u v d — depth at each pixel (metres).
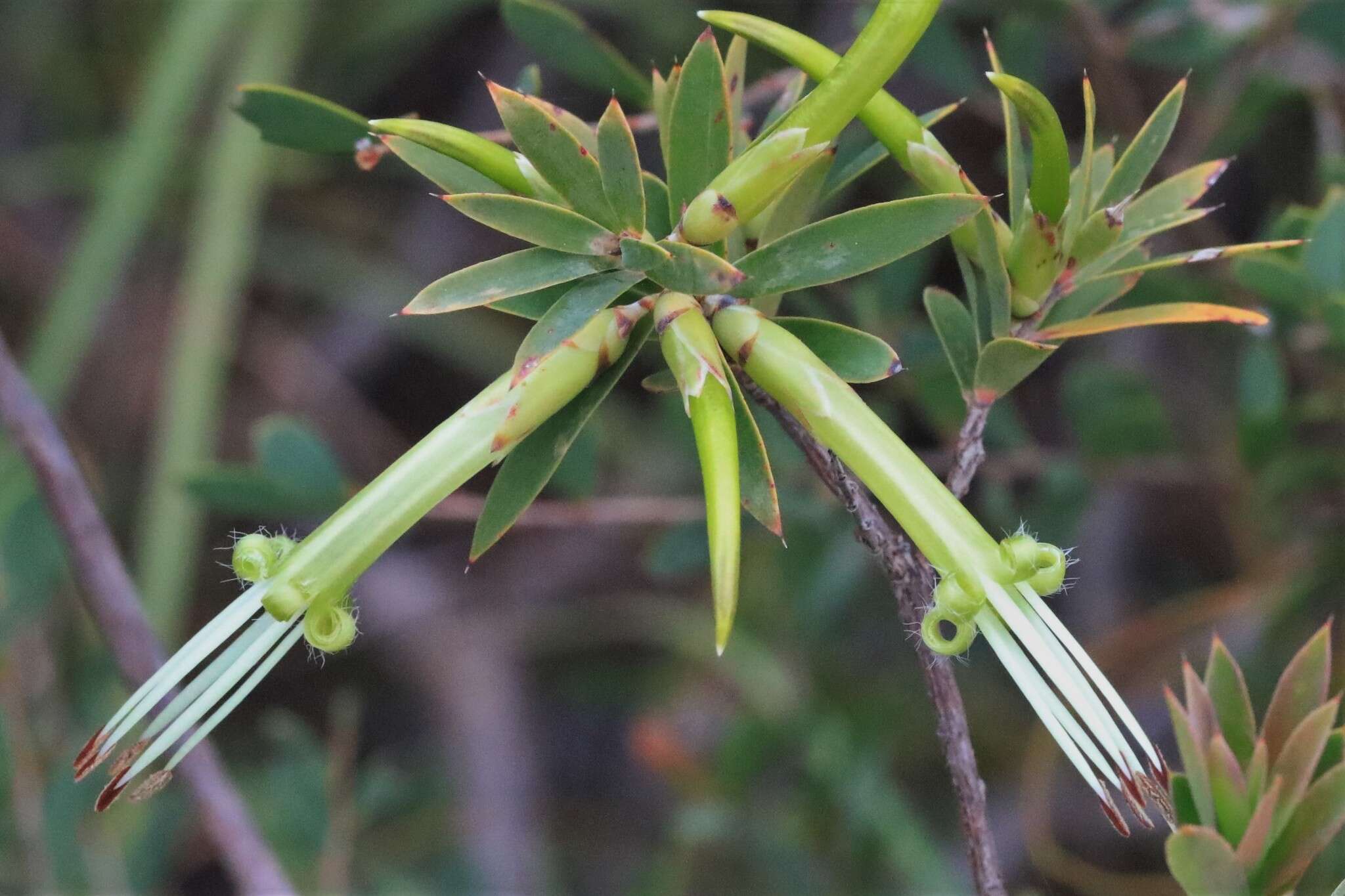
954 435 0.30
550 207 0.17
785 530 0.34
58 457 0.24
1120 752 0.17
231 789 0.26
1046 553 0.17
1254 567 0.33
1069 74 0.36
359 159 0.21
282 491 0.26
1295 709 0.19
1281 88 0.30
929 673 0.19
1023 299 0.19
